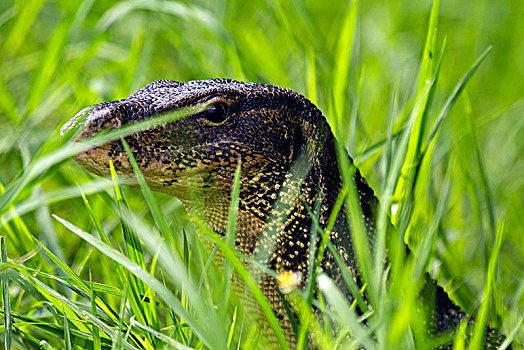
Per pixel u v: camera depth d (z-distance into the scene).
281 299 7.91
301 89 13.16
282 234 8.16
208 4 15.65
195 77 13.74
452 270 9.97
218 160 7.96
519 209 11.52
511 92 15.23
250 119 8.10
